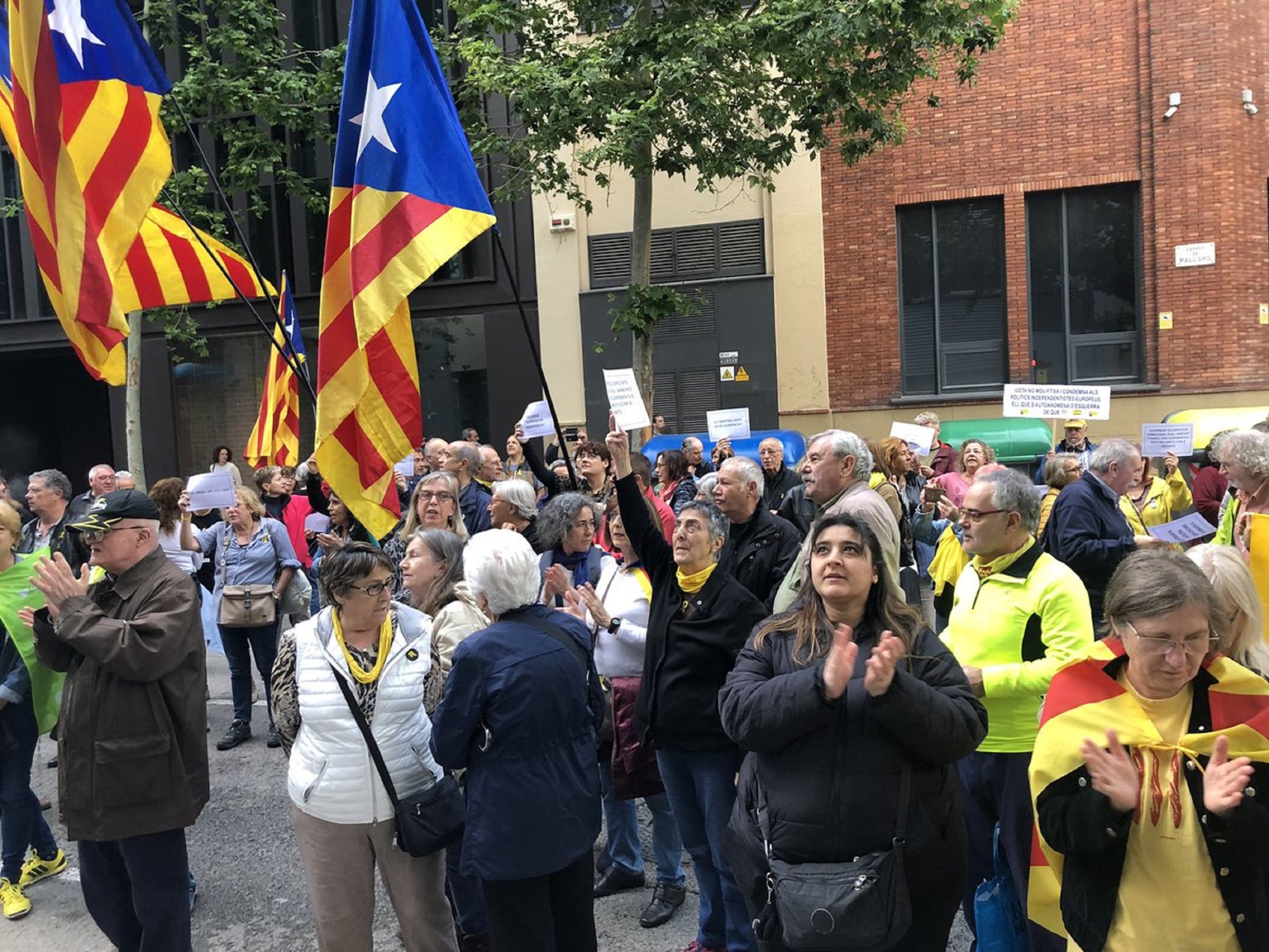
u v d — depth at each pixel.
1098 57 12.59
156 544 3.46
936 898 2.45
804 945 2.29
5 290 16.69
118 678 3.26
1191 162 12.31
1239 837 2.07
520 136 12.50
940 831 2.44
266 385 8.43
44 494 5.91
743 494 3.96
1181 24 12.22
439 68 4.31
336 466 4.23
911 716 2.28
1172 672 2.12
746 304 13.33
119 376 4.53
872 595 2.58
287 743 3.13
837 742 2.38
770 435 11.40
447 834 3.03
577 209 13.66
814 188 13.07
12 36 4.34
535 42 9.92
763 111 9.76
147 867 3.31
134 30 4.38
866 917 2.25
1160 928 2.15
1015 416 8.09
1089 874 2.25
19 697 4.20
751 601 3.41
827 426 13.23
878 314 13.44
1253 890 2.10
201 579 6.73
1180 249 12.42
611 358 13.70
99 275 4.26
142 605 3.33
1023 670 3.03
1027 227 13.11
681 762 3.50
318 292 15.32
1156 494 7.49
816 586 2.53
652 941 3.83
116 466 16.48
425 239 4.17
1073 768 2.23
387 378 4.21
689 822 3.53
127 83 4.34
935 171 13.20
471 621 3.59
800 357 13.25
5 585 4.23
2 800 4.27
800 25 8.38
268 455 8.38
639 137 8.83
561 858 2.88
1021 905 3.05
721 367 13.41
